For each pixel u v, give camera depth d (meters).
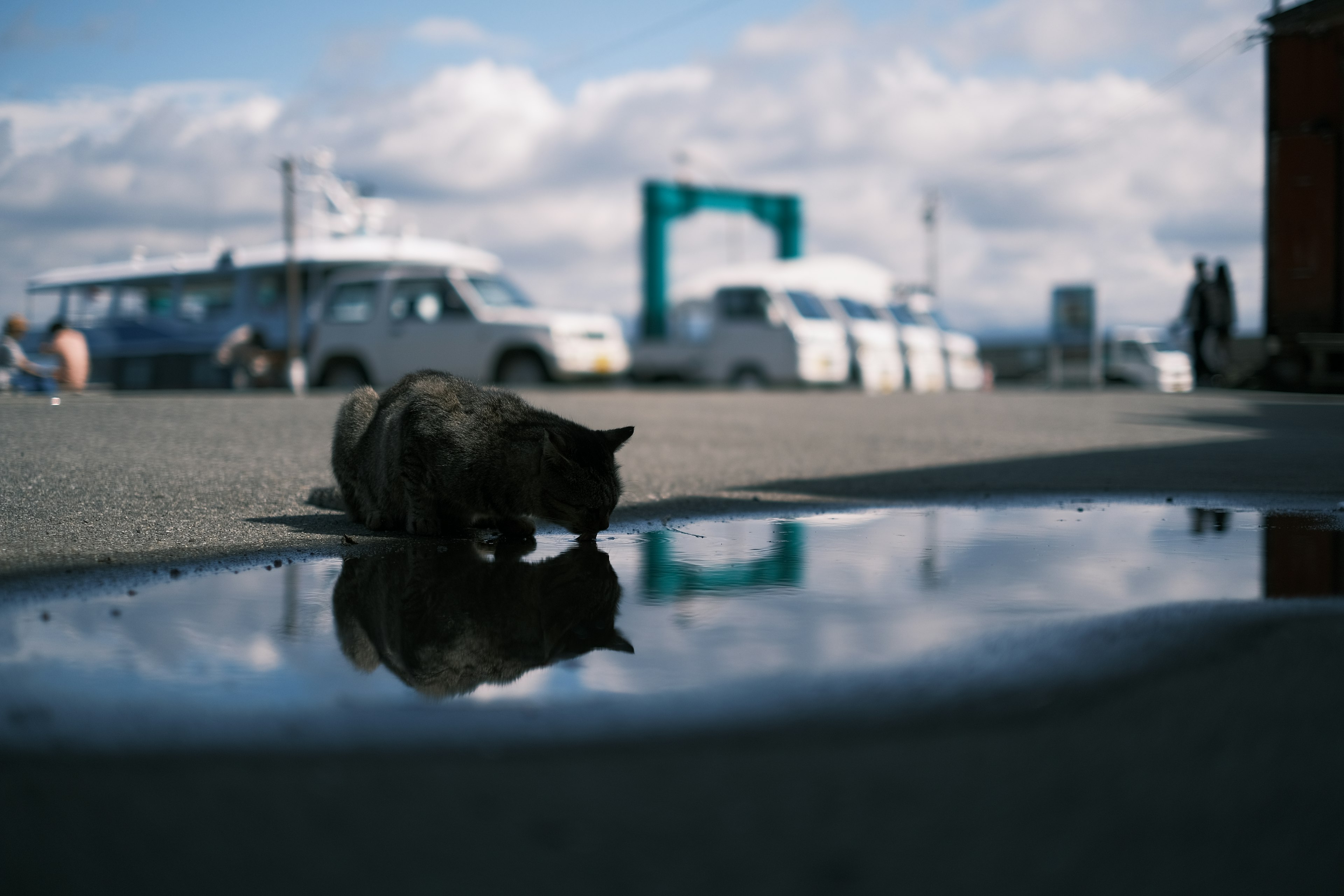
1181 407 12.80
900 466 6.45
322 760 1.52
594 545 3.75
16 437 6.74
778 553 3.52
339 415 4.52
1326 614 2.42
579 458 3.89
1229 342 19.19
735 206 35.44
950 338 23.39
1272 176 16.44
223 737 1.62
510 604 2.70
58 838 1.28
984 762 1.50
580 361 17.08
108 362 23.69
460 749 1.56
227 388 22.28
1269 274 16.64
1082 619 2.42
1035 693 1.80
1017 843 1.26
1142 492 5.21
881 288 23.28
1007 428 9.45
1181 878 1.19
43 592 2.82
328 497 4.76
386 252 21.58
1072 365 22.88
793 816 1.33
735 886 1.17
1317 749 1.53
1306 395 15.91
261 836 1.29
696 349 20.73
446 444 3.95
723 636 2.30
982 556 3.43
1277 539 3.76
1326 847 1.25
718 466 6.38
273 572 3.20
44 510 4.19
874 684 1.89
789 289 20.27
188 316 23.00
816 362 19.86
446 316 17.38
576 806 1.36
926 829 1.30
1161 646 2.11
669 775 1.46
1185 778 1.44
